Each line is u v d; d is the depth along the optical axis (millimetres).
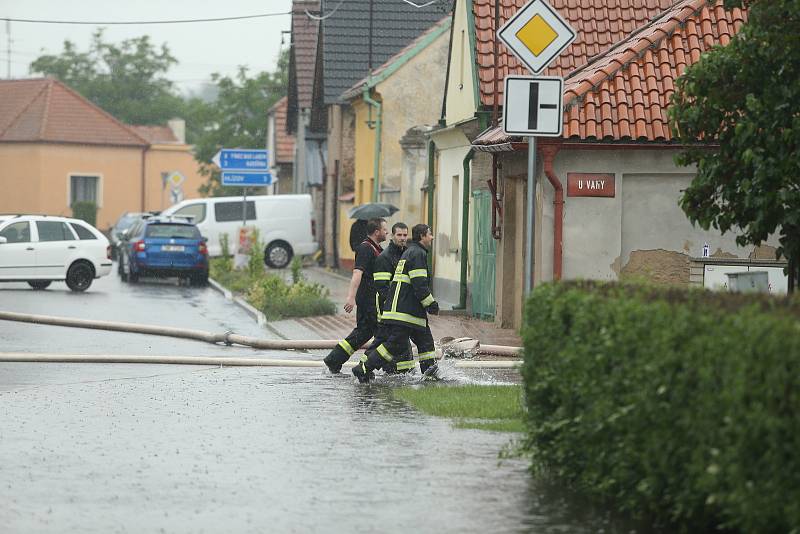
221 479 21938
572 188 47875
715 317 15828
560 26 28125
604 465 19141
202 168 173125
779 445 14258
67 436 26562
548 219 48031
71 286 82250
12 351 46906
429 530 18266
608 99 47625
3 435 26688
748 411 14703
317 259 123938
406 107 98312
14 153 187625
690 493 16344
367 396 33750
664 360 16594
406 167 84812
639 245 48281
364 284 40031
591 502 19922
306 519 18938
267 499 20344
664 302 17188
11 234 80750
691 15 49688
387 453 24500
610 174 48031
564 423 20016
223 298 79625
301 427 27922
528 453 22391
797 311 15680
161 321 61500
